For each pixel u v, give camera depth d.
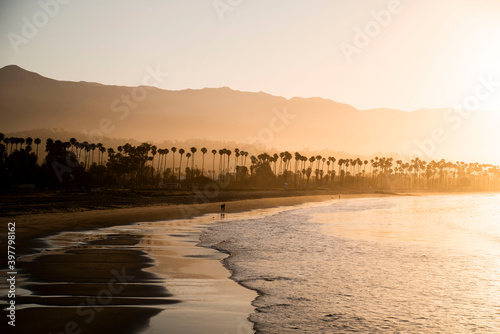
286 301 15.90
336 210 93.94
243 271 21.52
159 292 16.05
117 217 54.62
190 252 27.33
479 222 67.75
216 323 12.71
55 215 53.66
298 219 63.47
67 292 15.30
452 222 66.56
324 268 23.30
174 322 12.49
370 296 17.30
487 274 22.80
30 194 91.38
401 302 16.55
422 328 13.49
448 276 22.12
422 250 32.44
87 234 35.62
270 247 31.36
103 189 122.38
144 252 26.27
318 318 13.99
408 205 132.00
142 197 102.75
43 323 11.83
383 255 29.09
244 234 40.09
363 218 70.00
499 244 37.41
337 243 35.03
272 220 59.78
